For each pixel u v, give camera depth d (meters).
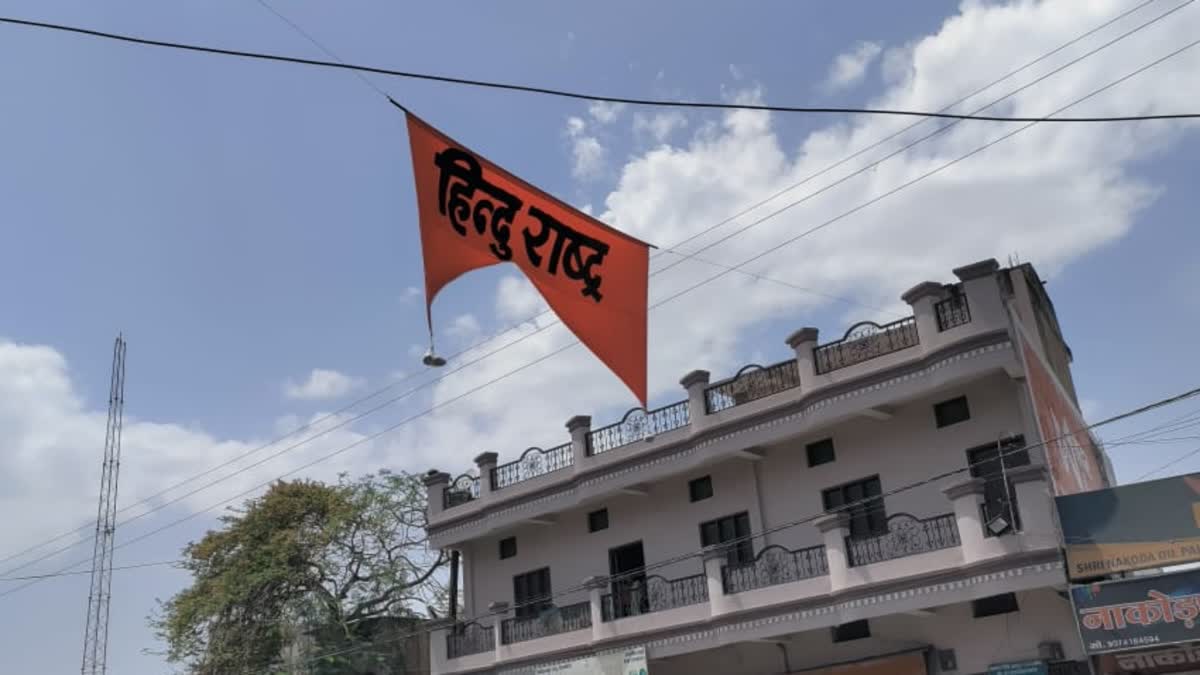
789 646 20.44
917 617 18.83
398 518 30.73
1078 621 15.84
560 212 9.05
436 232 8.47
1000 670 17.36
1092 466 23.36
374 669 28.61
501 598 25.69
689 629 20.23
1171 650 15.57
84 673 32.03
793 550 19.70
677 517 22.64
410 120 8.51
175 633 29.81
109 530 33.50
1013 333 17.62
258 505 31.59
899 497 19.33
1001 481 17.83
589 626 22.06
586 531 24.28
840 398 19.17
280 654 28.95
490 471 25.48
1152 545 15.71
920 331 18.33
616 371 8.85
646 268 9.27
